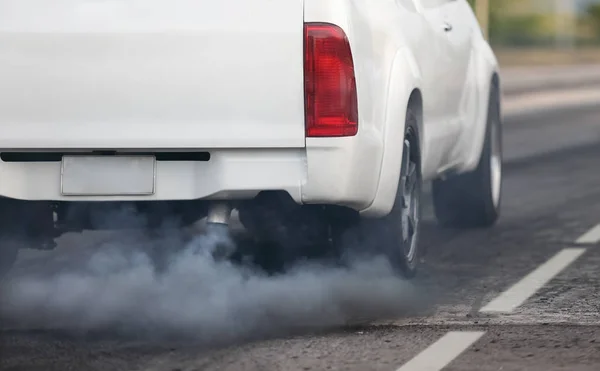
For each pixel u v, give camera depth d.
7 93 10.79
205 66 10.67
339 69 10.71
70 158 10.88
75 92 10.75
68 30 10.73
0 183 10.90
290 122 10.68
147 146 10.72
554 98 53.34
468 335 10.52
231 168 10.73
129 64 10.70
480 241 15.88
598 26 117.44
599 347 10.08
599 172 24.31
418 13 13.40
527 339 10.37
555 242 15.78
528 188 21.62
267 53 10.66
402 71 12.01
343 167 10.78
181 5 10.70
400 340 10.35
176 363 9.64
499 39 108.06
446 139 14.22
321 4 10.71
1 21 10.78
